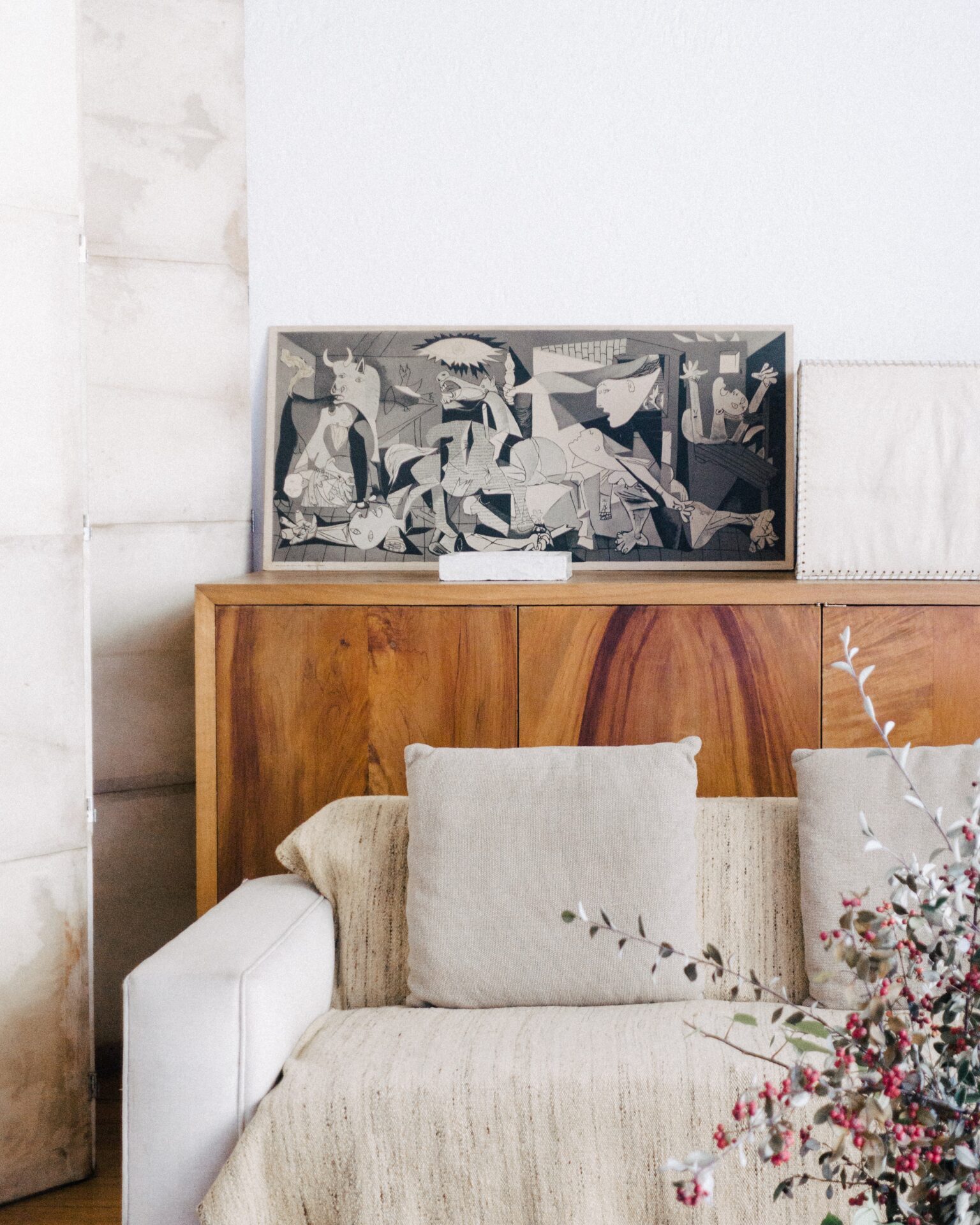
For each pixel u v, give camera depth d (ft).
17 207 6.86
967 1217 2.62
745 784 7.63
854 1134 2.72
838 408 8.00
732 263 9.28
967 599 7.43
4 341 6.84
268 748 7.86
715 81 9.18
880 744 7.53
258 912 5.90
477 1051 5.16
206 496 9.25
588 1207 4.72
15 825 7.00
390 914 6.27
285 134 9.39
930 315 9.19
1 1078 7.02
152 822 9.11
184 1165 4.96
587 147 9.29
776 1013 3.05
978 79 9.03
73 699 7.27
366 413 9.34
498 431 9.23
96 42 8.63
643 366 9.16
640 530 9.11
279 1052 5.18
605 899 5.87
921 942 2.95
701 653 7.61
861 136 9.13
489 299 9.42
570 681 7.69
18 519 6.95
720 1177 4.66
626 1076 4.88
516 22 9.24
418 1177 4.77
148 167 8.85
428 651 7.75
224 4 9.17
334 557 9.32
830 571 7.98
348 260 9.46
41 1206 7.06
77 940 7.35
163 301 8.96
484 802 6.09
